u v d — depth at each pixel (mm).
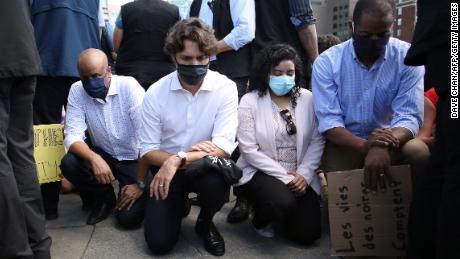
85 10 2668
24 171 1704
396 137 1946
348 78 2156
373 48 2010
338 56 2197
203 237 2084
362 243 1872
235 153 2729
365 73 2133
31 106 1745
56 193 2422
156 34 2994
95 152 2508
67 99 2631
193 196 2809
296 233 2102
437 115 1558
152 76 3018
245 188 2221
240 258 1972
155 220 1969
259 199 2098
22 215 1582
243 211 2416
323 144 2240
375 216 1866
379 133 1954
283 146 2221
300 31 2799
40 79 2543
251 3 2732
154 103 2061
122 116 2434
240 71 2836
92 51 2314
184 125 2074
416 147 1976
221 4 2850
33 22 2557
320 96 2176
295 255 2010
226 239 2182
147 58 3016
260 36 2848
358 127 2178
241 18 2697
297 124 2199
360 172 1874
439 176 1549
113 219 2430
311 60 2859
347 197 1879
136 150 2486
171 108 2057
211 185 1899
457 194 1343
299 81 2250
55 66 2527
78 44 2592
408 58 1528
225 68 2838
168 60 3068
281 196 2018
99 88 2299
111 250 2029
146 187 2268
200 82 2006
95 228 2297
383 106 2168
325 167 2305
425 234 1603
